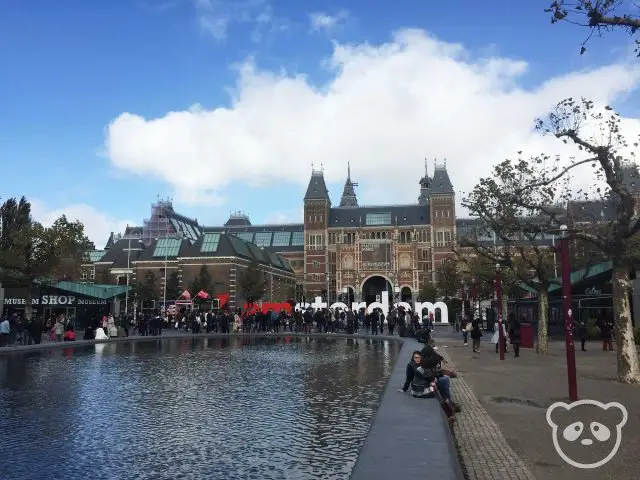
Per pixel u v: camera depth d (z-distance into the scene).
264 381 19.69
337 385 18.67
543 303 30.91
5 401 15.58
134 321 61.16
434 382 13.88
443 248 124.69
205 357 29.17
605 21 12.77
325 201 132.88
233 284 94.94
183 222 141.12
